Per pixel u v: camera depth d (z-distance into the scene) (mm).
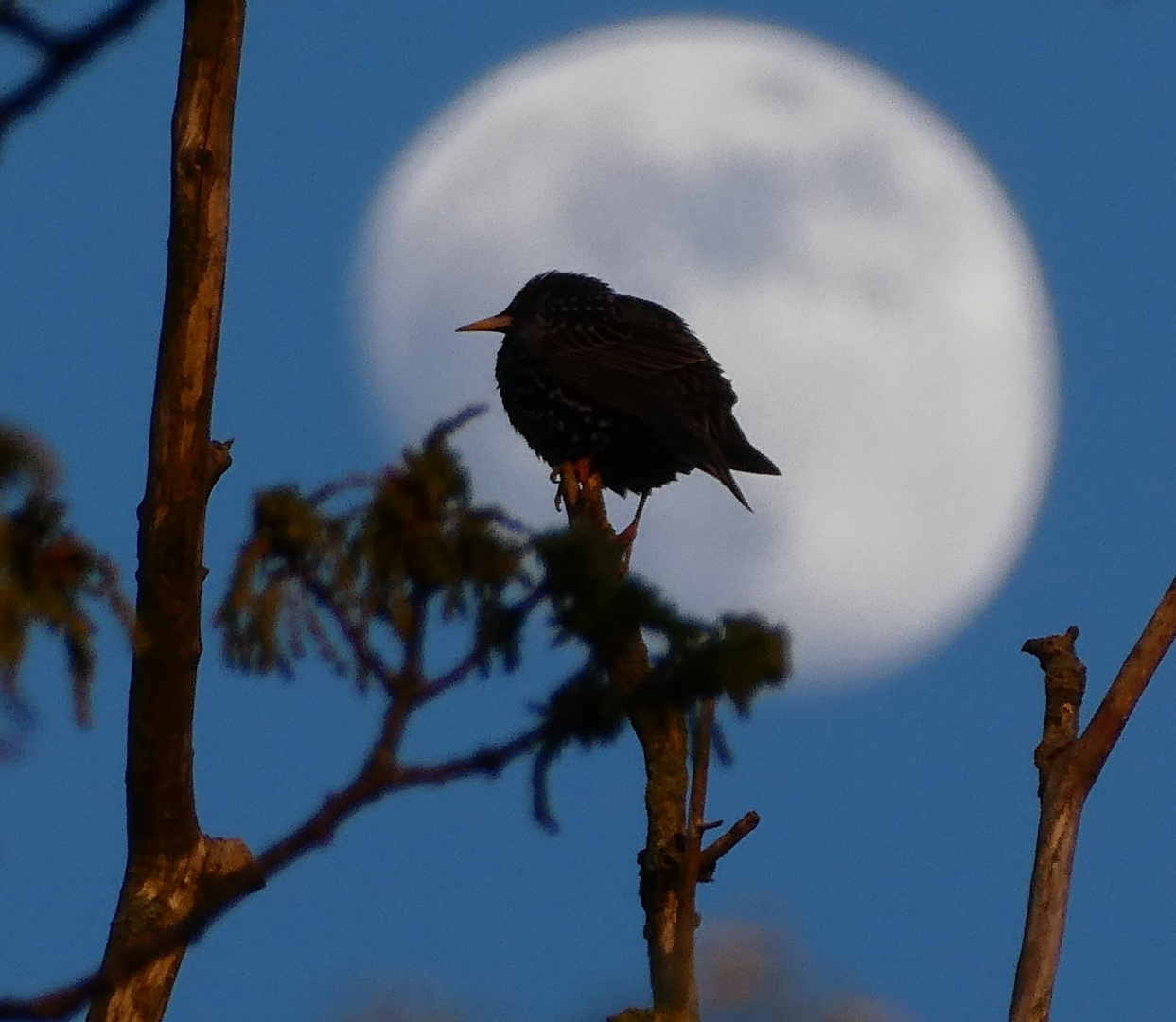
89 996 5723
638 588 5750
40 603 4504
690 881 8078
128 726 10211
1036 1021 8789
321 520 5500
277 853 5734
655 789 8773
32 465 4551
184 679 10094
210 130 10172
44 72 6316
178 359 10023
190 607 10031
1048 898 9141
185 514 9953
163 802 10320
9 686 4430
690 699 5836
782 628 5934
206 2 10117
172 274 10125
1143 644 9648
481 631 5652
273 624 5488
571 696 5812
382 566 5516
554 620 5754
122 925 10289
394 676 5633
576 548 5688
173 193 10148
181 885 10430
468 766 5781
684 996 8211
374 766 5703
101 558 4629
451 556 5547
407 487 5543
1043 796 9469
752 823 8766
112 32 6305
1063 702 9781
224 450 10242
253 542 5496
